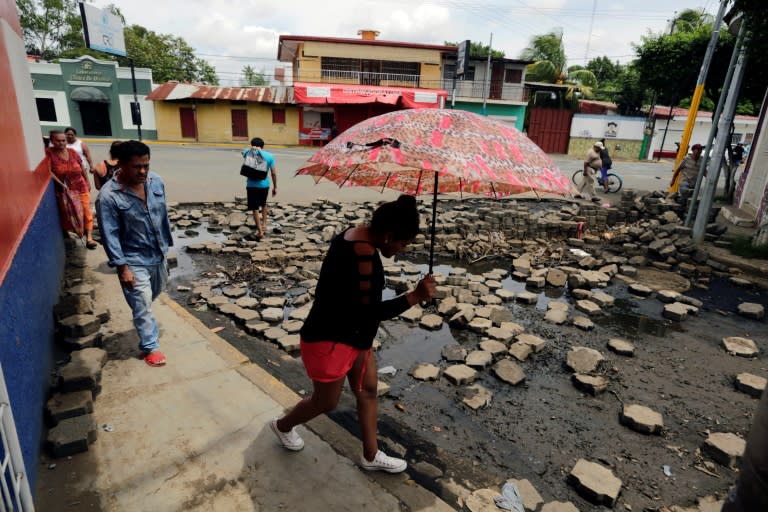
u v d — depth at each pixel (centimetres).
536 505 283
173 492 259
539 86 3478
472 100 3269
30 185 383
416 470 305
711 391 420
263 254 720
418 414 370
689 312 598
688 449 344
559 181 225
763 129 1176
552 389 415
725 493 304
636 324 559
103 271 592
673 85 1838
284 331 479
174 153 2328
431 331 516
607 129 3569
